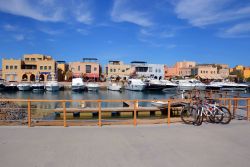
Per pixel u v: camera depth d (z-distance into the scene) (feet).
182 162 19.15
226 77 373.20
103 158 19.81
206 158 20.08
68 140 24.90
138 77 304.09
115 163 18.79
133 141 24.66
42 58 313.12
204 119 35.42
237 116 40.04
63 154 20.67
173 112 78.07
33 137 26.02
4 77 277.03
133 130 29.48
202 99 35.50
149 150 21.88
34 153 20.93
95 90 223.10
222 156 20.59
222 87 233.76
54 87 217.97
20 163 18.74
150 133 27.99
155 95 200.34
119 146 22.94
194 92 64.59
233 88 232.32
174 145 23.43
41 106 111.04
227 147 22.99
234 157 20.40
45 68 281.95
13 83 235.61
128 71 325.01
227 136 26.89
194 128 30.73
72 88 220.23
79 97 182.39
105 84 265.34
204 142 24.53
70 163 18.71
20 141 24.49
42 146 22.86
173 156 20.43
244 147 23.07
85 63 312.09
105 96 191.72
